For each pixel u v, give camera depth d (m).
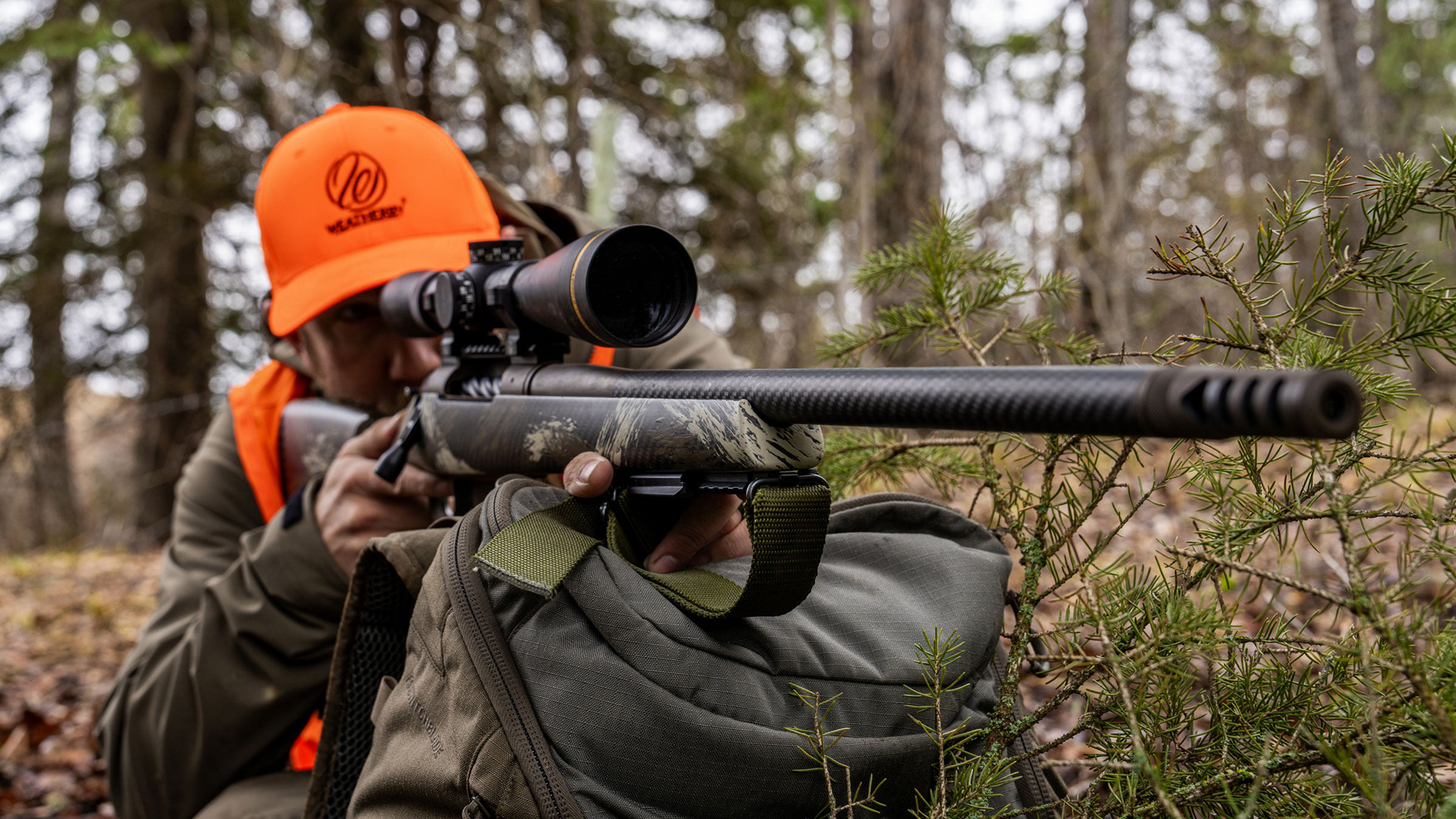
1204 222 9.00
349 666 1.29
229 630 1.69
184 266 10.94
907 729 1.03
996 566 1.20
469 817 0.95
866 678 1.03
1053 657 1.12
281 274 2.06
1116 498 3.96
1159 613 1.02
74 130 11.86
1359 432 1.03
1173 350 1.18
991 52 8.07
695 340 2.38
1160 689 1.02
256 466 2.05
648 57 9.70
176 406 10.69
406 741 1.09
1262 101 11.39
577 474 1.07
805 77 10.42
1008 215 7.52
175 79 11.02
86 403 12.75
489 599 1.03
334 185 1.99
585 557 1.01
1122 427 0.68
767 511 0.94
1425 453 0.97
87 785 3.25
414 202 2.00
